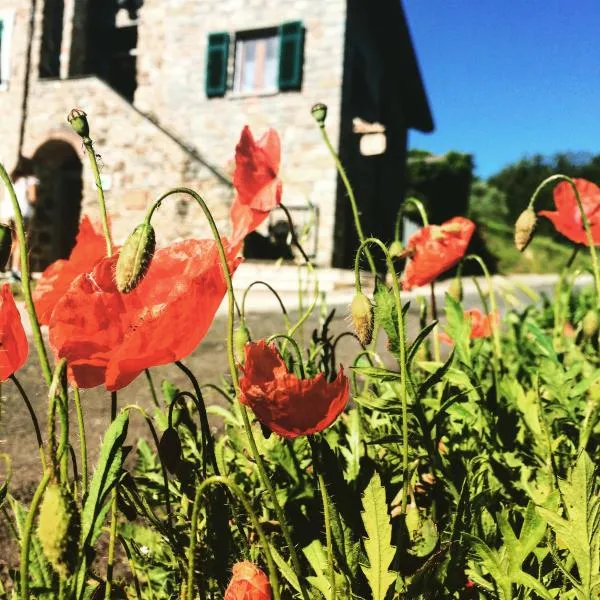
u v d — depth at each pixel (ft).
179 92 36.42
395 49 42.55
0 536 4.33
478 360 4.67
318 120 3.72
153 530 3.50
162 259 2.60
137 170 33.53
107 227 2.67
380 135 34.35
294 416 2.19
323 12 33.76
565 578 2.65
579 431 3.65
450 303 3.95
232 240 3.04
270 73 35.24
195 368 10.47
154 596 3.26
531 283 45.37
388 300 2.87
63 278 2.89
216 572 2.60
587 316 4.39
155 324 2.02
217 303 2.23
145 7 38.04
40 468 5.74
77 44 38.86
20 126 36.52
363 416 4.09
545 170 99.86
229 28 35.53
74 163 39.83
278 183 3.09
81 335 2.21
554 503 2.47
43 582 2.17
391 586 2.54
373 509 2.29
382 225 45.50
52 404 1.76
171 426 2.62
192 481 3.04
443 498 3.43
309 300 21.57
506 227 81.66
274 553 2.49
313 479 3.29
